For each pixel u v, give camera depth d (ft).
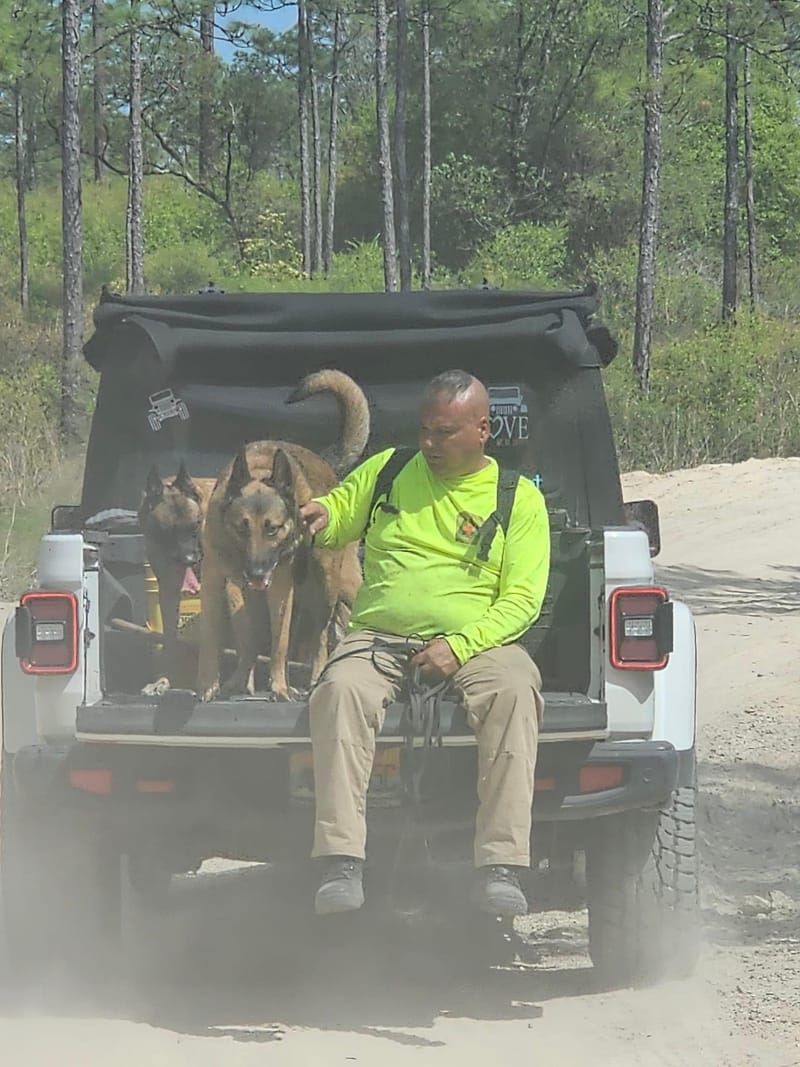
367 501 25.38
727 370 129.29
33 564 71.46
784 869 33.86
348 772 23.04
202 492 27.40
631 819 25.99
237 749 24.23
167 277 207.62
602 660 24.90
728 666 54.13
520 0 235.20
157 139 233.35
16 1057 22.58
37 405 103.24
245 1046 23.15
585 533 25.80
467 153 244.22
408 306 30.27
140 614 28.37
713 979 26.45
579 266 229.66
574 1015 24.84
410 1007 25.34
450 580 24.39
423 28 207.62
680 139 237.45
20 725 25.89
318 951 28.78
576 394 29.99
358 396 28.63
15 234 219.20
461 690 23.59
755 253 213.66
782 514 92.17
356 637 24.40
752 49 140.56
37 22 137.28
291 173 290.35
